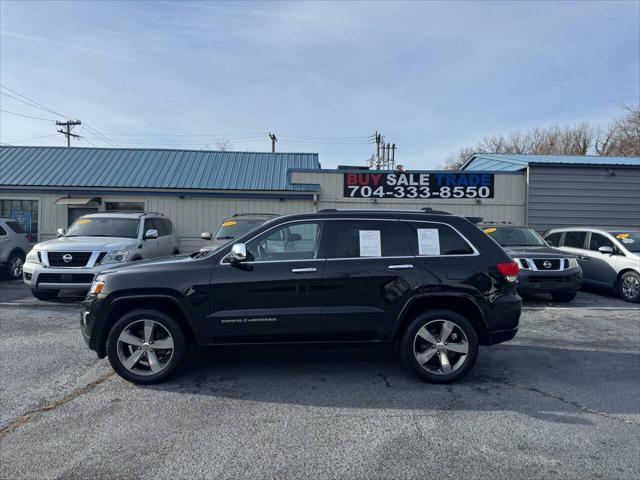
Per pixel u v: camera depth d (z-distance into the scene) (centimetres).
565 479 329
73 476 327
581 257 1191
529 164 1567
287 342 508
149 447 369
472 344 512
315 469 339
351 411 441
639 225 1580
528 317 880
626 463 351
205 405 452
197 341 502
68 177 1623
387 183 1599
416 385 511
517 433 399
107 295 500
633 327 802
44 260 907
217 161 1786
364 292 507
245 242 518
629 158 1875
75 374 534
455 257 521
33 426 404
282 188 1594
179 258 545
